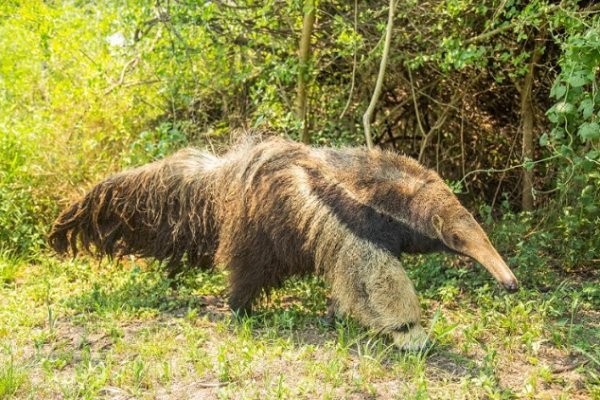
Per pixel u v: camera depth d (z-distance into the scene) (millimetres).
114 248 5848
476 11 6391
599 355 4375
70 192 7434
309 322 5188
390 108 8453
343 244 4574
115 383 4129
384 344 4664
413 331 4551
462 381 4078
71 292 5898
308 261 4852
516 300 5527
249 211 4957
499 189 8484
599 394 3967
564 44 5215
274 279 5070
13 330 5012
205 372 4250
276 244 4871
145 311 5293
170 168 5586
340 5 7453
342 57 7605
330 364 4180
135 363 4234
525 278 6082
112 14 7242
